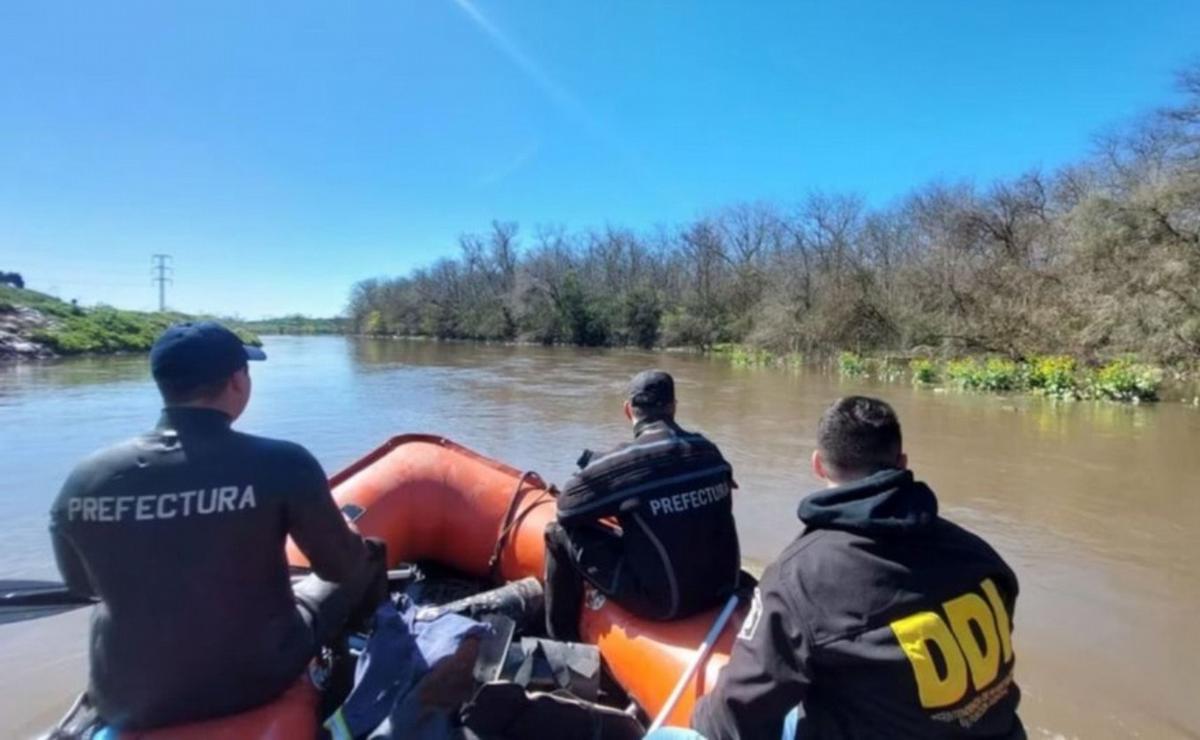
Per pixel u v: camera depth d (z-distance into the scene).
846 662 1.32
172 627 1.53
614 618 2.53
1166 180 15.40
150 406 11.57
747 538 5.21
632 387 2.63
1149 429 10.20
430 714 1.91
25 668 3.19
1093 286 15.91
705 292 40.94
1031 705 3.04
